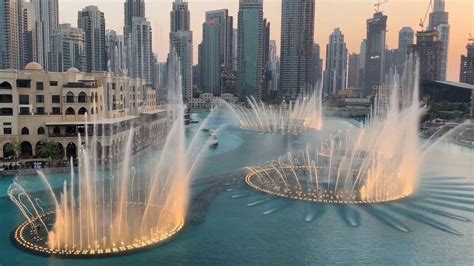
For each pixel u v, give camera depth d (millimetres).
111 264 49531
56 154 100188
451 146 153875
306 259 52094
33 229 59969
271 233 60219
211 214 68125
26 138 103625
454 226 63625
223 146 149750
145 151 128250
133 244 54812
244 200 76062
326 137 179375
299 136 183250
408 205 73812
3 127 100812
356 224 64188
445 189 85375
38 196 77188
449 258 52906
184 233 59688
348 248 55469
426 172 103438
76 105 107688
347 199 76750
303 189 83500
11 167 94562
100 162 106875
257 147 148000
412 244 56969
